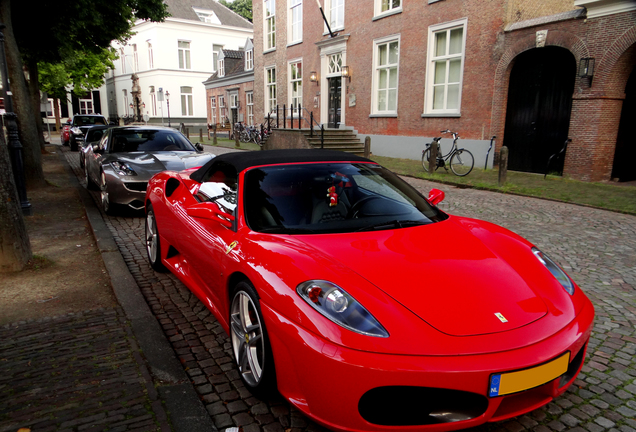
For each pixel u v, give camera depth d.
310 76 20.80
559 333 2.01
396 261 2.31
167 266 4.21
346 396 1.85
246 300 2.50
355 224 2.81
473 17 13.09
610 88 10.27
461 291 2.10
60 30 11.59
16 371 2.65
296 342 1.99
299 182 3.07
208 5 43.62
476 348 1.84
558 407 2.38
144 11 13.77
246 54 30.22
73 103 49.97
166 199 4.15
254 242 2.57
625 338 3.18
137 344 2.99
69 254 5.10
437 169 13.02
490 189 9.62
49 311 3.55
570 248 5.39
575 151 10.98
